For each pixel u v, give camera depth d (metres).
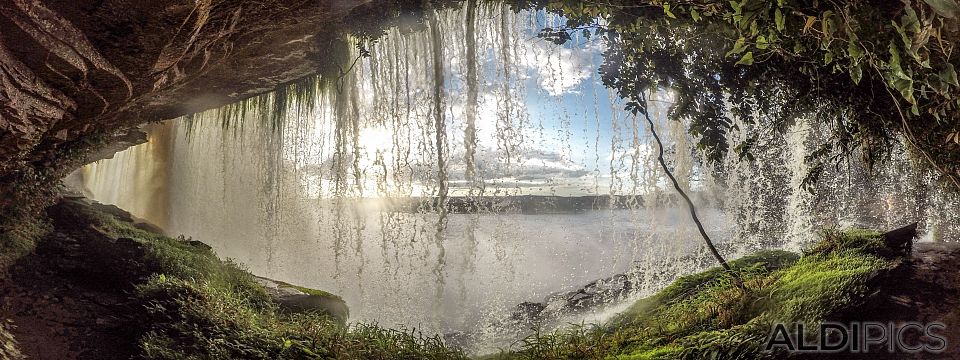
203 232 19.75
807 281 6.63
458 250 23.42
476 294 17.88
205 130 19.11
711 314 7.21
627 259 20.86
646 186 11.16
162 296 7.88
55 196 10.01
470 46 10.78
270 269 19.42
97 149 10.31
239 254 19.53
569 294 12.17
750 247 13.17
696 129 7.44
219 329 7.32
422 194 16.73
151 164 19.42
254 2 5.93
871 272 6.35
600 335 7.75
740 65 6.73
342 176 13.77
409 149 14.14
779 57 6.34
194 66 7.27
